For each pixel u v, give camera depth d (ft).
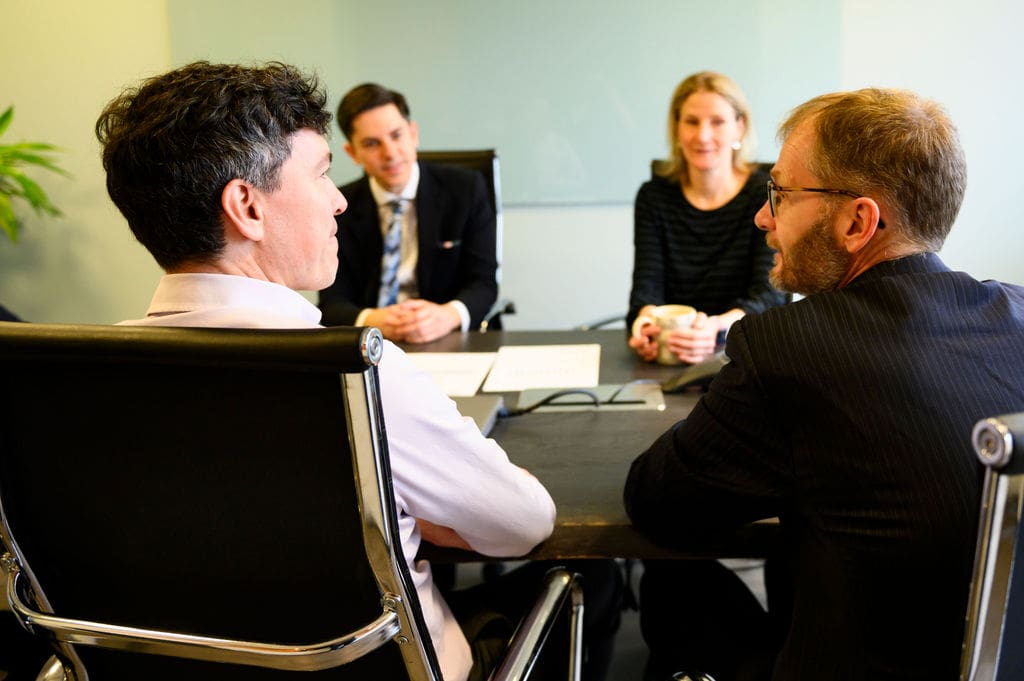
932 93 11.40
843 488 3.01
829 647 3.06
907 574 2.89
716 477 3.30
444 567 6.83
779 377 3.10
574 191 12.10
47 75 12.09
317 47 11.87
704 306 7.77
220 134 3.08
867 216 3.33
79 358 2.70
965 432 2.89
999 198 11.62
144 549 3.09
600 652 5.01
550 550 3.84
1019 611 2.45
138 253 12.59
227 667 3.30
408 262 8.39
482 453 3.44
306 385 2.64
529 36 11.64
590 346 6.59
